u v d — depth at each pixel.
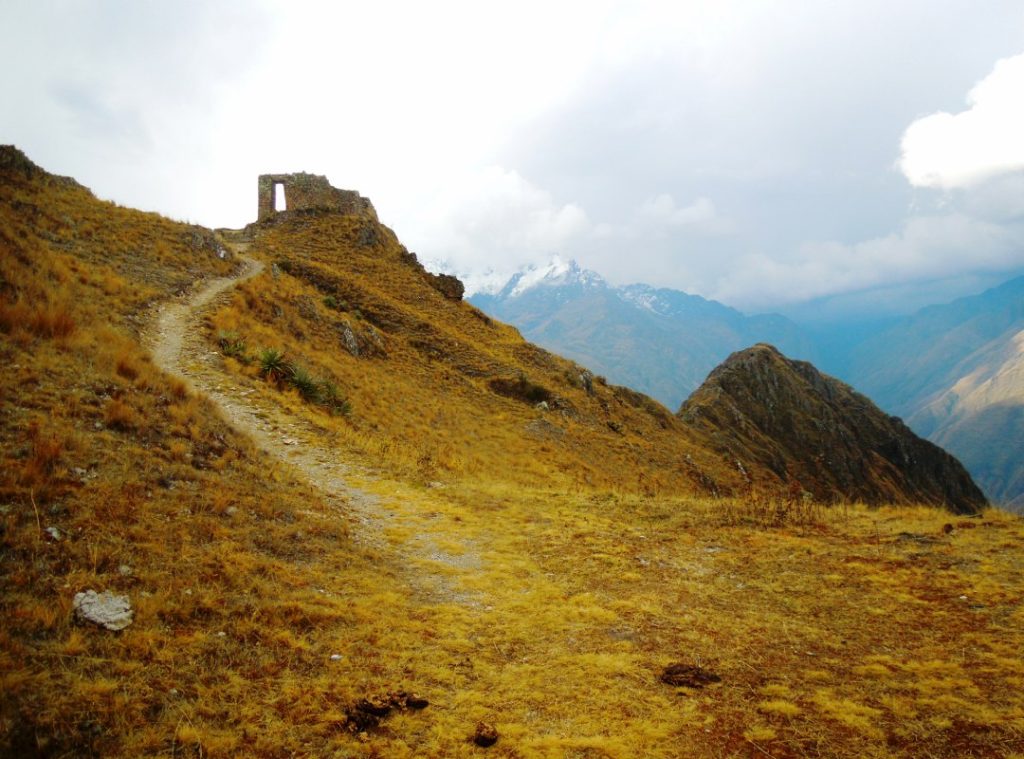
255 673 5.70
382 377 31.09
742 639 7.39
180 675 5.38
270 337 24.98
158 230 30.95
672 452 53.81
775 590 8.95
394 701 5.65
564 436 37.44
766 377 151.75
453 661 6.69
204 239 33.31
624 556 10.68
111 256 24.98
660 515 13.57
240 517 8.90
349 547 9.62
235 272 32.56
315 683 5.76
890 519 12.68
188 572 6.96
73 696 4.70
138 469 8.91
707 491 45.94
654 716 5.71
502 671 6.59
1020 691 5.75
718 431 107.38
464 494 14.74
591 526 12.62
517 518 13.14
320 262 49.31
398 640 6.96
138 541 7.18
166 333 20.34
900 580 8.95
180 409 11.88
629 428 52.94
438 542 10.98
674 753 5.12
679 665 6.65
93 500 7.54
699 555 10.76
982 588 8.34
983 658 6.48
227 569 7.25
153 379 12.83
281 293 31.61
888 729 5.31
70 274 19.30
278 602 7.01
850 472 135.50
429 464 18.66
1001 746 4.92
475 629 7.61
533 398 42.06
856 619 7.78
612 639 7.45
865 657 6.74
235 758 4.57
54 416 9.23
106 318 17.42
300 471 13.38
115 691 4.92
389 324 43.69
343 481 13.98
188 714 4.91
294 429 16.73
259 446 13.91
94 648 5.34
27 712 4.42
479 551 10.81
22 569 5.95
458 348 44.84
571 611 8.24
